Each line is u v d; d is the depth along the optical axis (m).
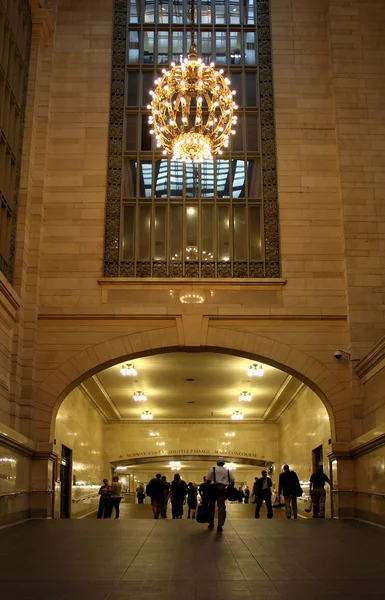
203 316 20.78
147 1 24.44
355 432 19.86
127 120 23.05
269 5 24.12
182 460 37.53
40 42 22.53
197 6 24.39
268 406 33.94
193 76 16.95
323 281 21.16
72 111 22.67
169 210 21.97
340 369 20.45
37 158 21.77
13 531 14.36
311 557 10.27
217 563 9.66
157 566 9.39
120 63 23.50
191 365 26.05
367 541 12.41
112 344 20.58
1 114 18.72
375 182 21.69
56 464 20.27
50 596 7.44
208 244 21.73
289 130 22.58
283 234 21.55
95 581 8.31
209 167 22.50
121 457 36.69
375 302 20.66
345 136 22.16
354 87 22.66
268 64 23.55
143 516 26.56
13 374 19.23
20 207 20.66
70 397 24.73
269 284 21.03
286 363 20.52
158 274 21.33
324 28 23.75
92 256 21.25
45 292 20.86
